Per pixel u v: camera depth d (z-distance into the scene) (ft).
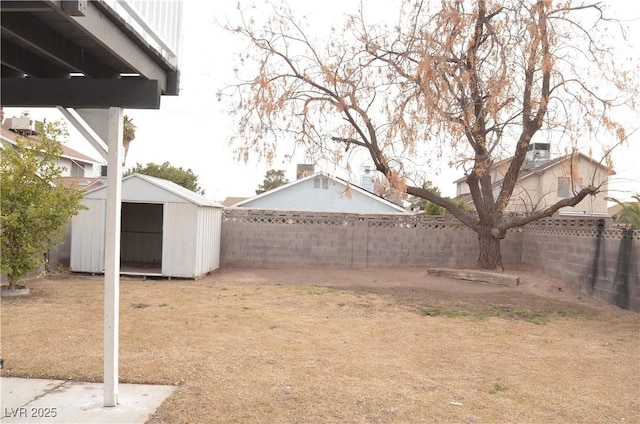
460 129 39.81
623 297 34.71
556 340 25.58
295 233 54.65
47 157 34.96
